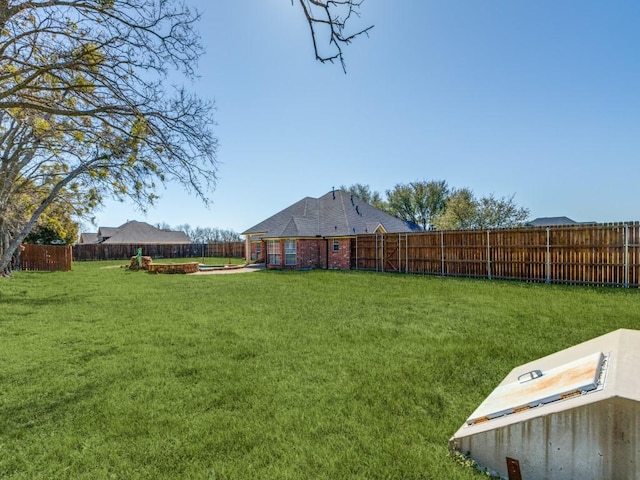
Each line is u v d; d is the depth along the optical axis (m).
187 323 7.25
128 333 6.48
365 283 13.88
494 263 14.84
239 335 6.24
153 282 15.34
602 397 2.07
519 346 5.25
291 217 24.20
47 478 2.45
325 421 3.17
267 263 24.14
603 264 11.88
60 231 19.94
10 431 3.08
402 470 2.46
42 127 7.81
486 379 4.07
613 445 2.01
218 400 3.64
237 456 2.66
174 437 2.94
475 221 29.06
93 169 9.04
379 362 4.71
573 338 5.65
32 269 23.31
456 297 10.02
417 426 3.05
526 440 2.29
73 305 9.55
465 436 2.57
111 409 3.46
